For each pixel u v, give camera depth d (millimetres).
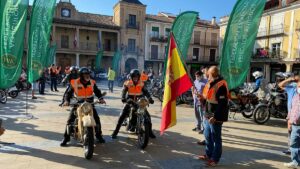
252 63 36781
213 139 5535
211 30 47250
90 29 39594
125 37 41625
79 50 38938
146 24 42906
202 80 8109
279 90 10711
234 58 8688
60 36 39281
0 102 12930
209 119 5469
